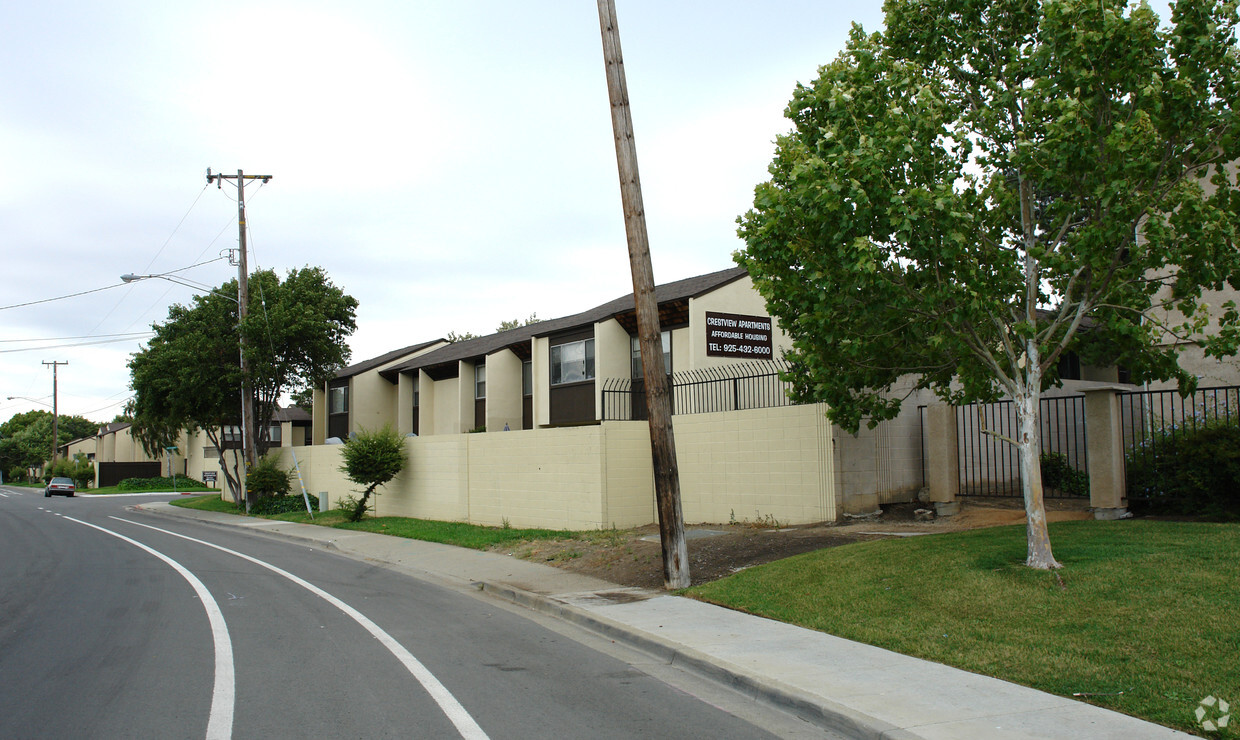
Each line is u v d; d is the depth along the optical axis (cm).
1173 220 850
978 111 984
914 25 1030
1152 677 590
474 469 2175
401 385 3469
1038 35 965
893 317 950
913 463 1572
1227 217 854
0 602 1127
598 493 1736
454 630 925
